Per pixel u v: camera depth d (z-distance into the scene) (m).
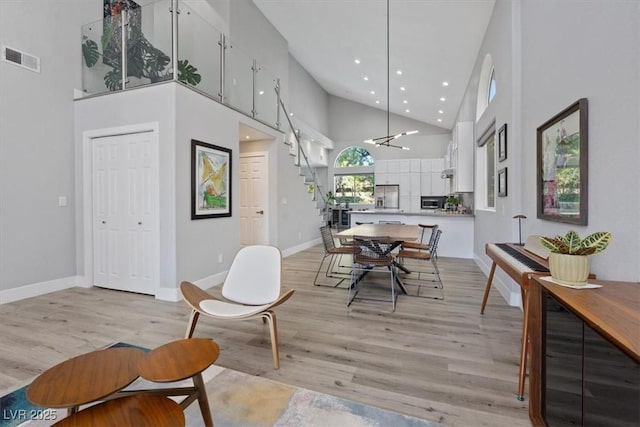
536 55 2.60
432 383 1.79
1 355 2.09
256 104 5.02
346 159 11.30
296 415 1.51
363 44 5.83
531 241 2.33
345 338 2.39
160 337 2.38
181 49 3.49
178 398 1.65
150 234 3.39
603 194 1.62
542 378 1.38
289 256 5.88
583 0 1.81
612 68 1.53
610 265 1.56
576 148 1.86
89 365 1.26
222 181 3.96
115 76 3.65
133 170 3.47
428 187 9.45
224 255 4.00
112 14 4.17
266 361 2.04
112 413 1.05
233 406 1.58
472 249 5.62
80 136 3.73
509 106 3.21
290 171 6.07
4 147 3.14
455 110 7.83
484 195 5.05
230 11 5.24
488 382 1.80
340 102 11.17
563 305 1.18
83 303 3.15
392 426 1.44
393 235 3.52
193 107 3.50
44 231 3.48
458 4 3.84
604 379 0.92
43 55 3.46
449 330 2.54
